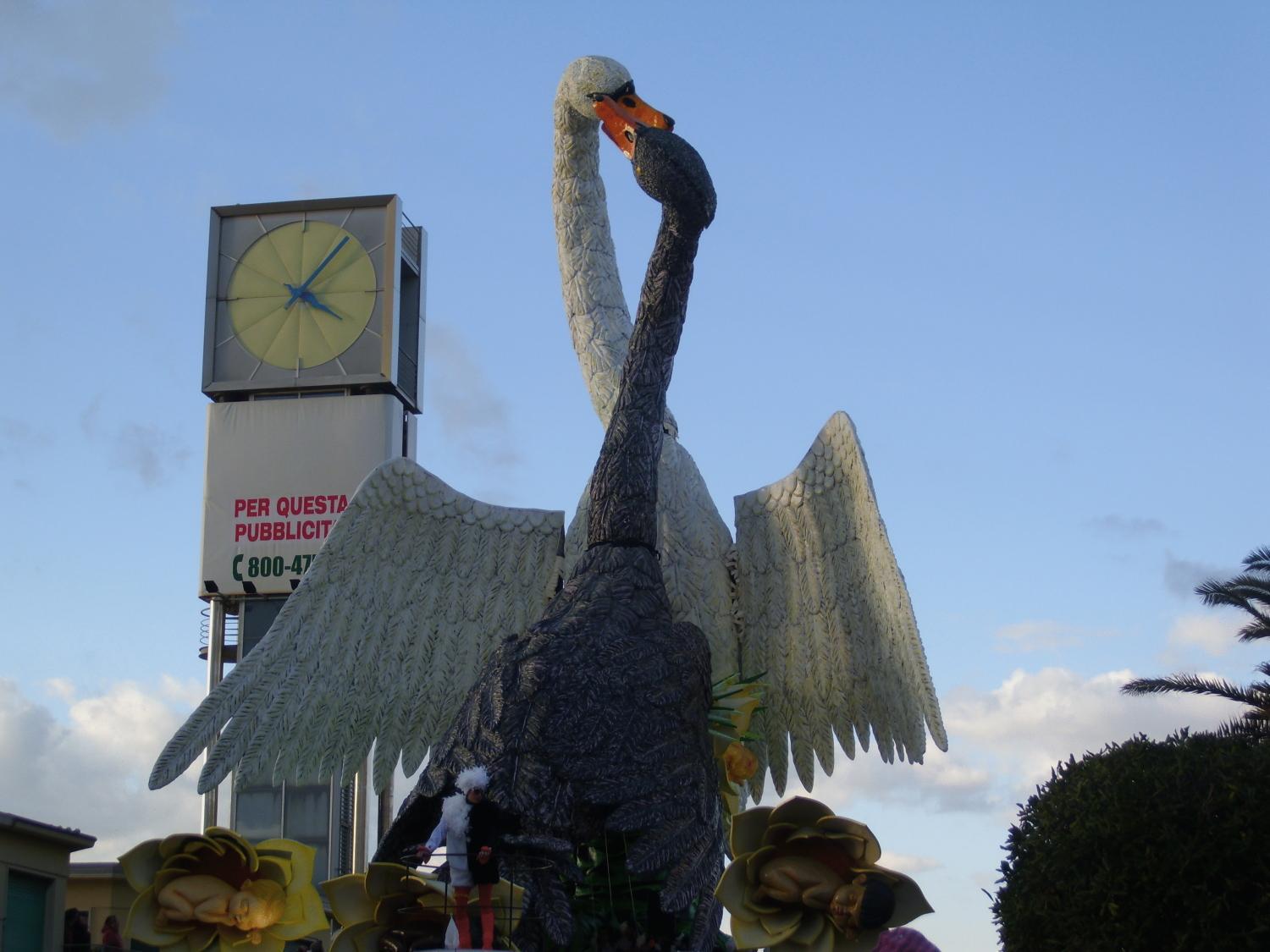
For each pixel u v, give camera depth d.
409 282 35.72
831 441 11.87
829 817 9.30
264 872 10.58
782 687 12.12
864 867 9.34
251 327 33.97
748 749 10.95
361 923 10.14
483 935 9.33
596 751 9.75
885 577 11.35
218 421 32.72
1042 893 9.64
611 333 13.00
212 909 10.34
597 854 10.06
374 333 33.62
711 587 11.98
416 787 10.12
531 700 9.91
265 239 34.47
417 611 12.28
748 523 12.23
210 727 11.52
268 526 32.06
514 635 11.45
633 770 9.74
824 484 11.88
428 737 12.22
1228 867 9.12
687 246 11.50
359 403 32.41
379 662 12.16
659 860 9.45
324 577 11.98
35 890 15.49
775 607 12.09
